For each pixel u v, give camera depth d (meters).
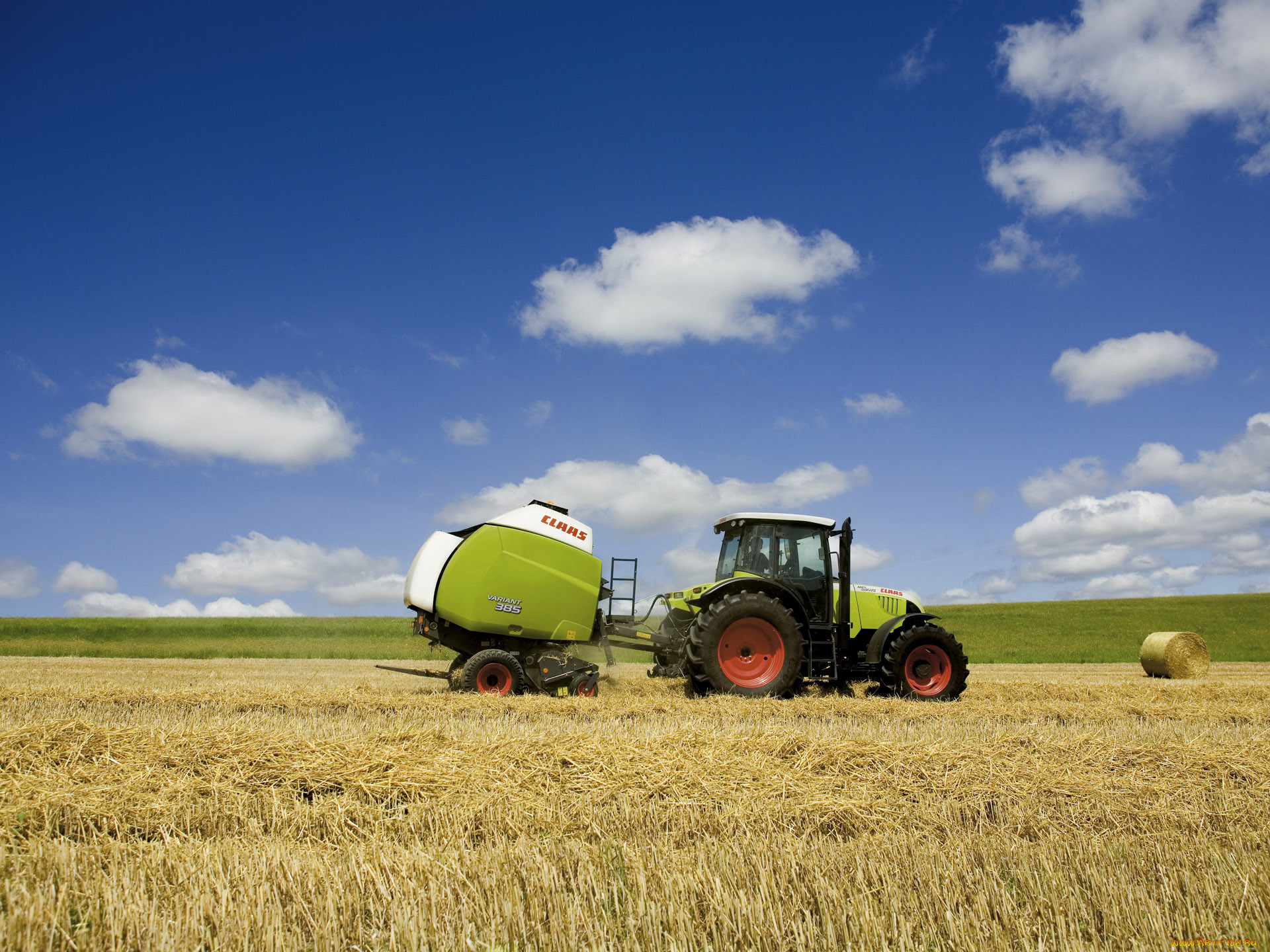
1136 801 4.93
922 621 11.09
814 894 3.26
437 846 3.93
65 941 2.80
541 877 3.33
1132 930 3.01
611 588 10.52
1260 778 5.48
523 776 5.03
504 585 9.70
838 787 5.08
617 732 6.79
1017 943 2.91
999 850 3.83
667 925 2.96
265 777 4.89
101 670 14.57
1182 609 36.44
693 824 4.38
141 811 4.32
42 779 4.70
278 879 3.29
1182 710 9.96
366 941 2.89
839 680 10.70
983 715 8.98
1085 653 24.72
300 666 15.99
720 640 9.83
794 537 10.77
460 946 2.83
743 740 6.01
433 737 5.91
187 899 3.09
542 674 9.67
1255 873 3.46
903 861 3.65
